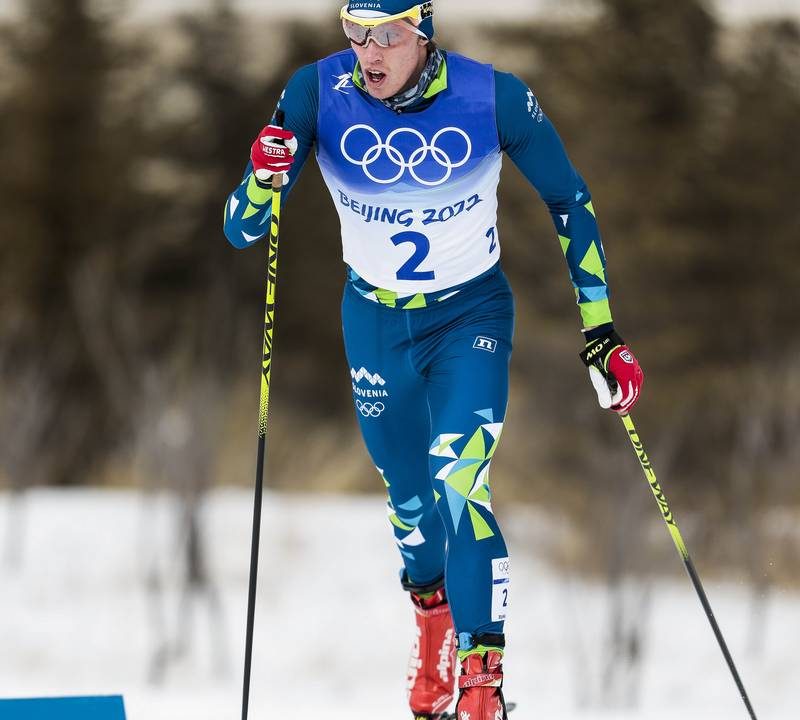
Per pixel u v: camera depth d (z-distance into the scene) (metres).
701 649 33.97
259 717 20.22
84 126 59.81
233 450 48.75
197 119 64.19
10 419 43.72
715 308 46.81
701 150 49.03
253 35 69.06
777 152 49.31
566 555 38.03
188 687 31.64
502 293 12.95
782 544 37.78
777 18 51.38
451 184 12.26
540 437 41.38
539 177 12.58
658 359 45.25
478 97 12.12
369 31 11.65
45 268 56.59
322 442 52.31
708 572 38.38
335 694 31.30
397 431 13.31
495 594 11.86
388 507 13.84
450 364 12.63
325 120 12.28
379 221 12.48
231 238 12.98
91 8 60.78
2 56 60.44
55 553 39.97
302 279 61.53
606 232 48.81
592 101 50.19
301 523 42.84
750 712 13.12
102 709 13.19
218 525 42.03
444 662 14.00
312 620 36.38
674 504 40.53
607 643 32.56
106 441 52.88
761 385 40.38
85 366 53.00
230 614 36.59
